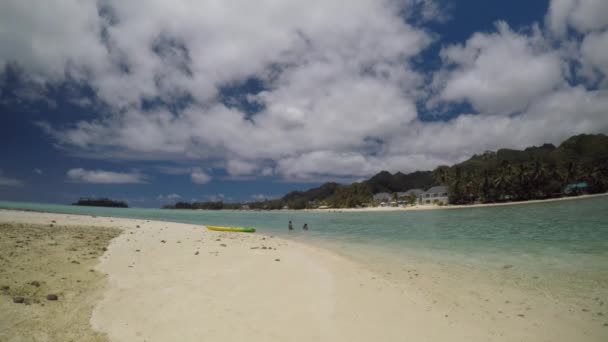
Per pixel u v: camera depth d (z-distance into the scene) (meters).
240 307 8.19
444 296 9.62
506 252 17.39
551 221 36.41
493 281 11.29
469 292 10.02
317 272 12.48
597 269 12.69
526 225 33.34
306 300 9.00
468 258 15.92
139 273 10.88
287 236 29.27
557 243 19.78
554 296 9.51
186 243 19.39
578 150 169.75
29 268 10.06
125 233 23.72
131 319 6.99
